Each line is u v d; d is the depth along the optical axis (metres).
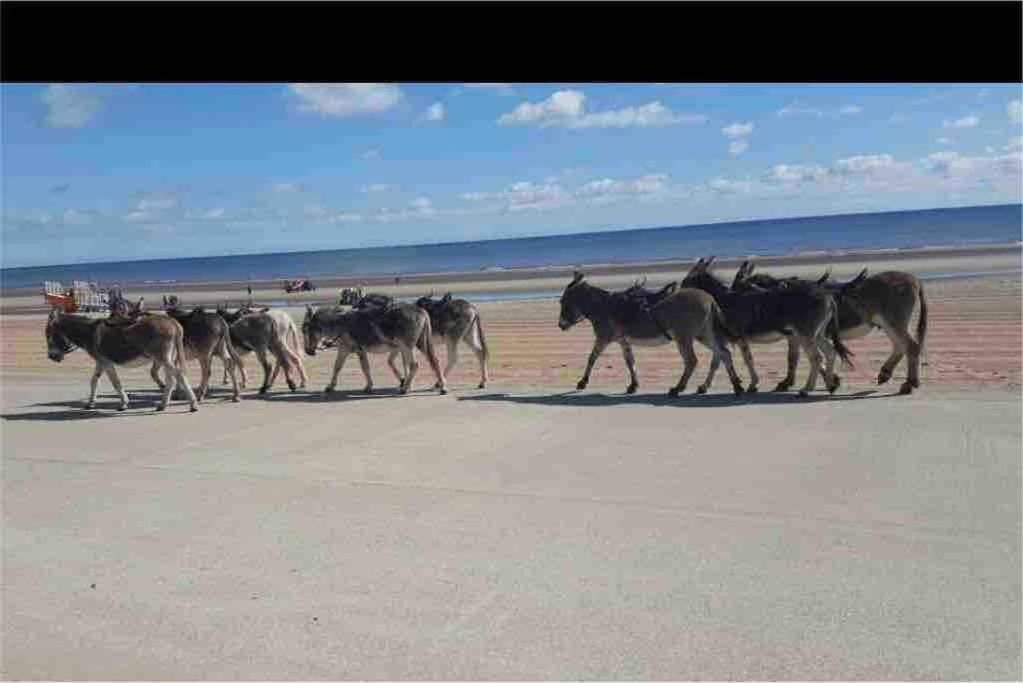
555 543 7.47
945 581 6.37
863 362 17.22
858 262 47.72
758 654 5.40
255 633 5.96
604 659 5.41
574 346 22.28
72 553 7.73
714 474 9.38
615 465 9.97
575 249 132.75
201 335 16.27
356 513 8.55
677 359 19.31
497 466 10.19
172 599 6.60
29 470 11.02
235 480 10.04
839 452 10.04
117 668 5.55
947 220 131.25
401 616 6.13
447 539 7.68
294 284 53.75
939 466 9.25
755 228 180.50
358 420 13.57
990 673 5.10
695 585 6.46
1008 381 14.29
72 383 19.91
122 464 11.16
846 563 6.77
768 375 16.47
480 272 69.44
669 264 60.38
